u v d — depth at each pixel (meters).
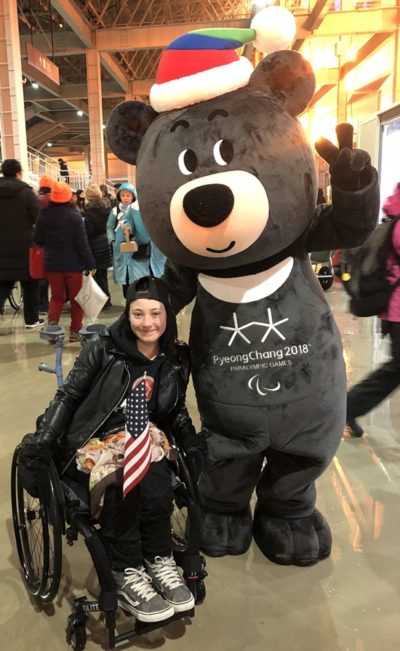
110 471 1.70
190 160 1.71
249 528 2.27
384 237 2.83
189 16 24.69
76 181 23.91
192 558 1.75
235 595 1.99
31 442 1.72
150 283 1.82
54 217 5.20
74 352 5.27
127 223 5.94
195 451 1.83
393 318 2.91
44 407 3.86
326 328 1.90
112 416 1.85
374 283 2.91
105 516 1.74
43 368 2.30
